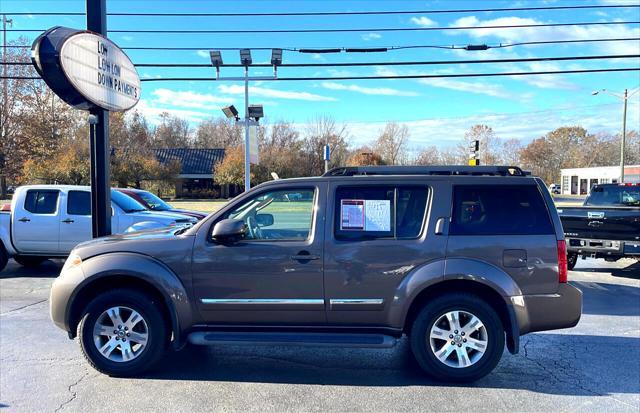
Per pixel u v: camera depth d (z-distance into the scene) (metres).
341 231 4.22
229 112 16.83
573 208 9.57
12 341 5.32
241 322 4.26
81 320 4.26
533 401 3.83
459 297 4.10
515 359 4.82
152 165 46.56
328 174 4.56
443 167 4.43
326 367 4.60
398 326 4.15
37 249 9.29
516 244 4.10
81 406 3.70
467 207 4.24
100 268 4.20
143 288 4.35
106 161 6.50
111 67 6.57
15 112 41.25
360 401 3.83
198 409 3.67
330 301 4.16
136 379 4.25
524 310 4.06
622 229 8.79
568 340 5.45
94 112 6.44
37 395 3.90
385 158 64.38
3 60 39.84
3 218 9.37
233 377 4.32
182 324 4.23
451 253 4.11
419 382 4.22
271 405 3.75
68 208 9.27
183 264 4.21
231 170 48.50
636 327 5.98
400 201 4.28
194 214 11.28
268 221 4.38
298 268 4.16
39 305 7.00
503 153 92.94
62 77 5.64
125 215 9.33
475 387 4.11
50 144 41.19
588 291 8.22
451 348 4.14
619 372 4.46
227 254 4.19
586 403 3.79
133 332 4.27
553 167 90.31
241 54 16.16
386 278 4.12
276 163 49.19
